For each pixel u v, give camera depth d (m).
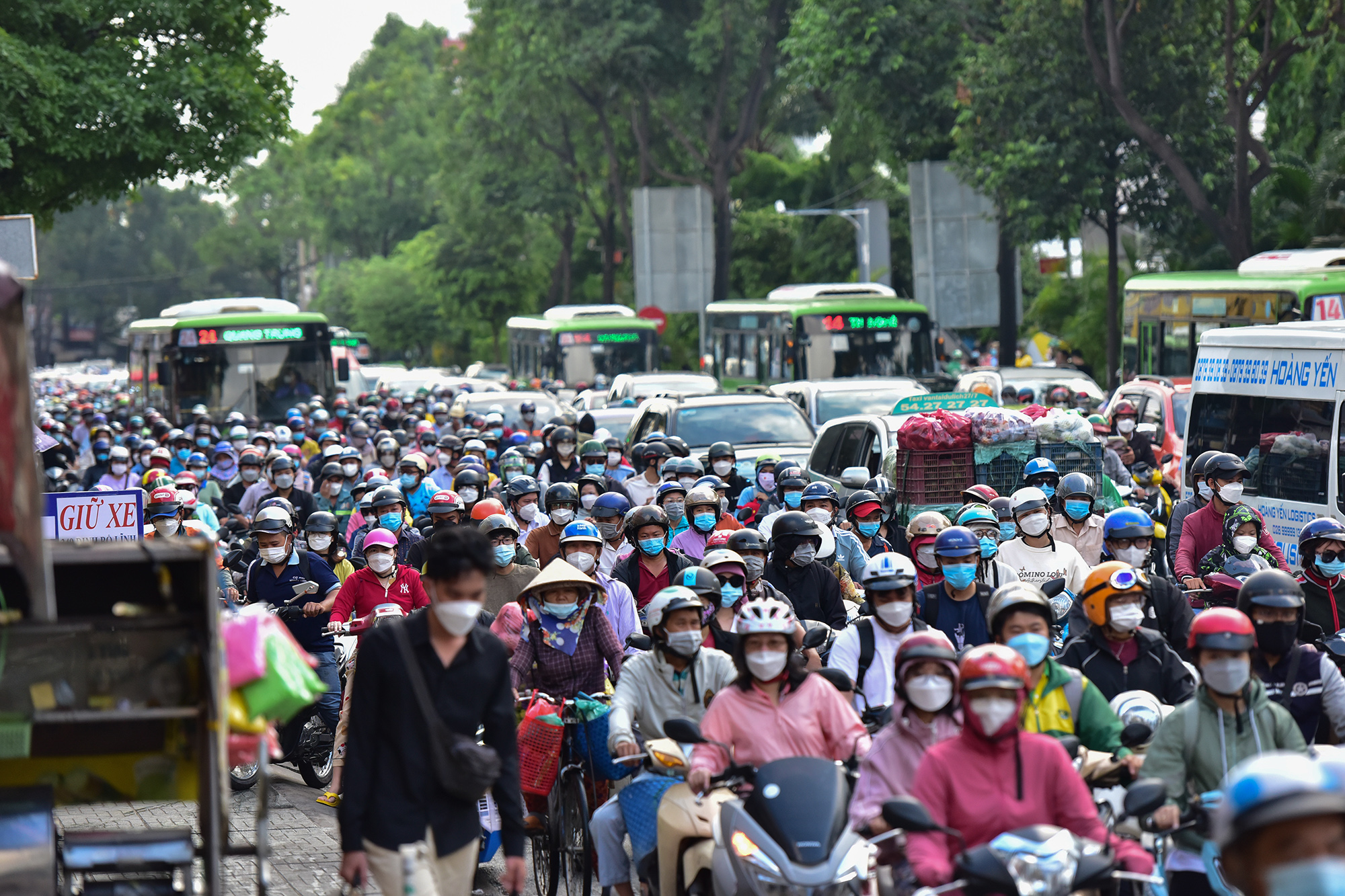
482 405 84.50
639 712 20.56
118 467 53.09
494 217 168.50
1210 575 28.20
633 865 20.95
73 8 60.88
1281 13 80.44
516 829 16.06
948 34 101.31
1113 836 15.29
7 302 11.02
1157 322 70.69
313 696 14.73
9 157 58.94
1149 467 50.00
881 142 110.50
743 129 137.62
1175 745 16.81
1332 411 37.59
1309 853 9.03
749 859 16.48
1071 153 83.94
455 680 15.70
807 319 87.94
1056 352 96.69
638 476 46.72
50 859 14.33
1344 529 25.94
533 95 142.62
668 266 121.44
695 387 82.06
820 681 18.75
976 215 98.94
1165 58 81.94
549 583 22.94
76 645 14.17
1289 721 17.00
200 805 13.94
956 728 16.62
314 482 53.28
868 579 20.39
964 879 14.07
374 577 29.88
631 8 131.50
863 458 46.09
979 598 22.70
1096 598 19.91
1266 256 65.12
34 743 14.29
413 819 15.45
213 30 66.19
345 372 112.00
